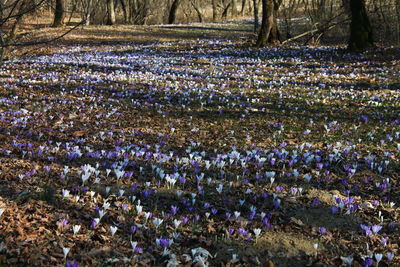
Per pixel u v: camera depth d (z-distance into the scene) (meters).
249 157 6.91
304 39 30.14
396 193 5.80
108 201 5.28
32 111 10.51
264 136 8.71
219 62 19.80
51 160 6.69
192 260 4.08
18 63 19.36
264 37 25.66
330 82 14.80
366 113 10.56
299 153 7.48
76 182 5.82
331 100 12.08
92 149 7.45
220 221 4.94
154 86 14.02
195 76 16.17
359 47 20.88
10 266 3.68
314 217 5.05
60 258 3.90
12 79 14.94
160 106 11.27
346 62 18.59
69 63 19.14
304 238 4.57
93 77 15.59
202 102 11.78
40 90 13.18
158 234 4.55
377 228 4.51
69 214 4.78
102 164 6.65
